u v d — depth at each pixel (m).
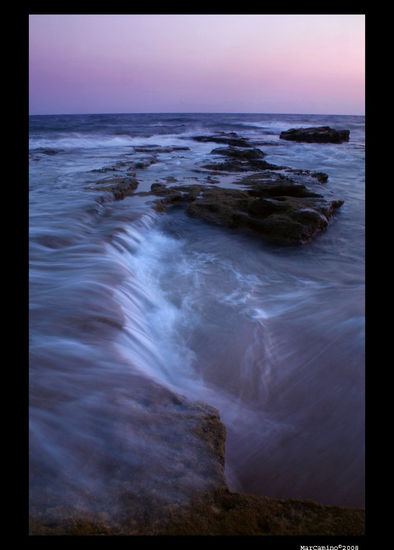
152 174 13.09
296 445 2.49
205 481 1.68
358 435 2.50
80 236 6.02
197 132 38.72
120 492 1.56
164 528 1.42
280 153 21.47
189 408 2.21
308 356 3.48
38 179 11.00
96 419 1.99
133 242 6.55
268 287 5.61
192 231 7.77
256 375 3.31
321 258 6.88
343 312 4.16
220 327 4.20
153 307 4.50
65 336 2.96
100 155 18.55
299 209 8.06
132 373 2.54
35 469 1.62
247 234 7.71
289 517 1.54
